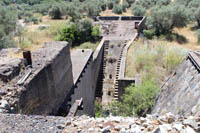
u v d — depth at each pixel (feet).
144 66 39.52
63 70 24.09
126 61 43.29
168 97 16.93
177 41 61.05
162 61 40.63
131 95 27.22
